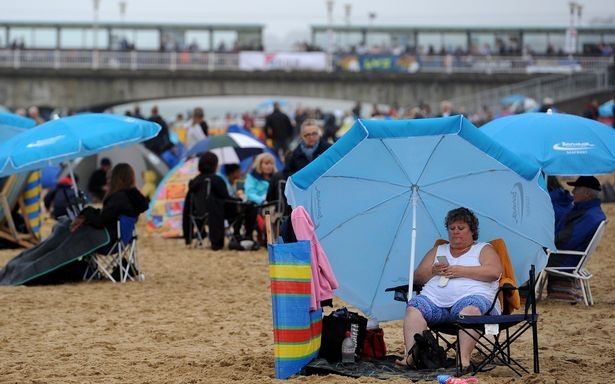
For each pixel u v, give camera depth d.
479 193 10.59
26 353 11.25
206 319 13.39
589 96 59.69
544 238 10.67
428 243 10.88
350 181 10.27
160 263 19.42
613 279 17.09
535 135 14.29
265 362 10.57
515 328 12.55
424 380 9.55
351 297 10.91
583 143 14.16
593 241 14.27
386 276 10.88
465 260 10.32
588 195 14.41
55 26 76.75
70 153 15.59
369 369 9.95
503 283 10.22
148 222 24.08
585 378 9.74
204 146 25.98
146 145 34.25
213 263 19.34
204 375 9.98
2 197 20.94
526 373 9.90
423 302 10.13
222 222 21.39
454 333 10.24
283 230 10.88
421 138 9.96
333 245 10.65
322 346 10.20
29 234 21.62
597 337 11.98
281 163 27.08
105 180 30.38
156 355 11.05
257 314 13.77
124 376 9.98
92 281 17.00
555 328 12.55
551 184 14.97
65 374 10.09
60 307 14.41
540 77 69.81
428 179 10.41
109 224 16.75
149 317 13.59
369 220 10.61
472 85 70.75
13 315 13.76
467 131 9.94
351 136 9.90
